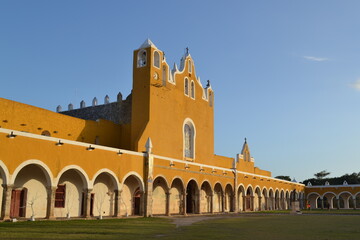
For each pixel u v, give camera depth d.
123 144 38.03
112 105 41.47
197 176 40.62
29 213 26.78
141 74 38.28
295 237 16.83
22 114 28.73
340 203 92.94
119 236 16.17
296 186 73.56
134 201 36.00
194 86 46.16
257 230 20.77
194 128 44.97
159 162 34.56
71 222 23.08
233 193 48.88
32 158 23.14
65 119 32.41
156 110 38.00
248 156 61.62
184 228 21.73
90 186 27.17
